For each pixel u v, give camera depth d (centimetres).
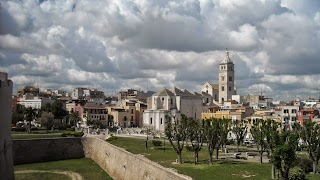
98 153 12456
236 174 7750
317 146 8000
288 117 18150
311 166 8231
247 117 19300
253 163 9212
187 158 10206
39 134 16712
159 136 17275
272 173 7288
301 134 8556
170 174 6194
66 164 12025
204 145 13525
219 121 11412
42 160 12750
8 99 7412
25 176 10025
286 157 6100
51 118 19712
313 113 18438
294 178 6769
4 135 7044
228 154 11138
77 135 15462
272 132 7262
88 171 10788
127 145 13275
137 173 7888
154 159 10031
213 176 7481
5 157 7169
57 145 13225
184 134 10119
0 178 6731
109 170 10350
